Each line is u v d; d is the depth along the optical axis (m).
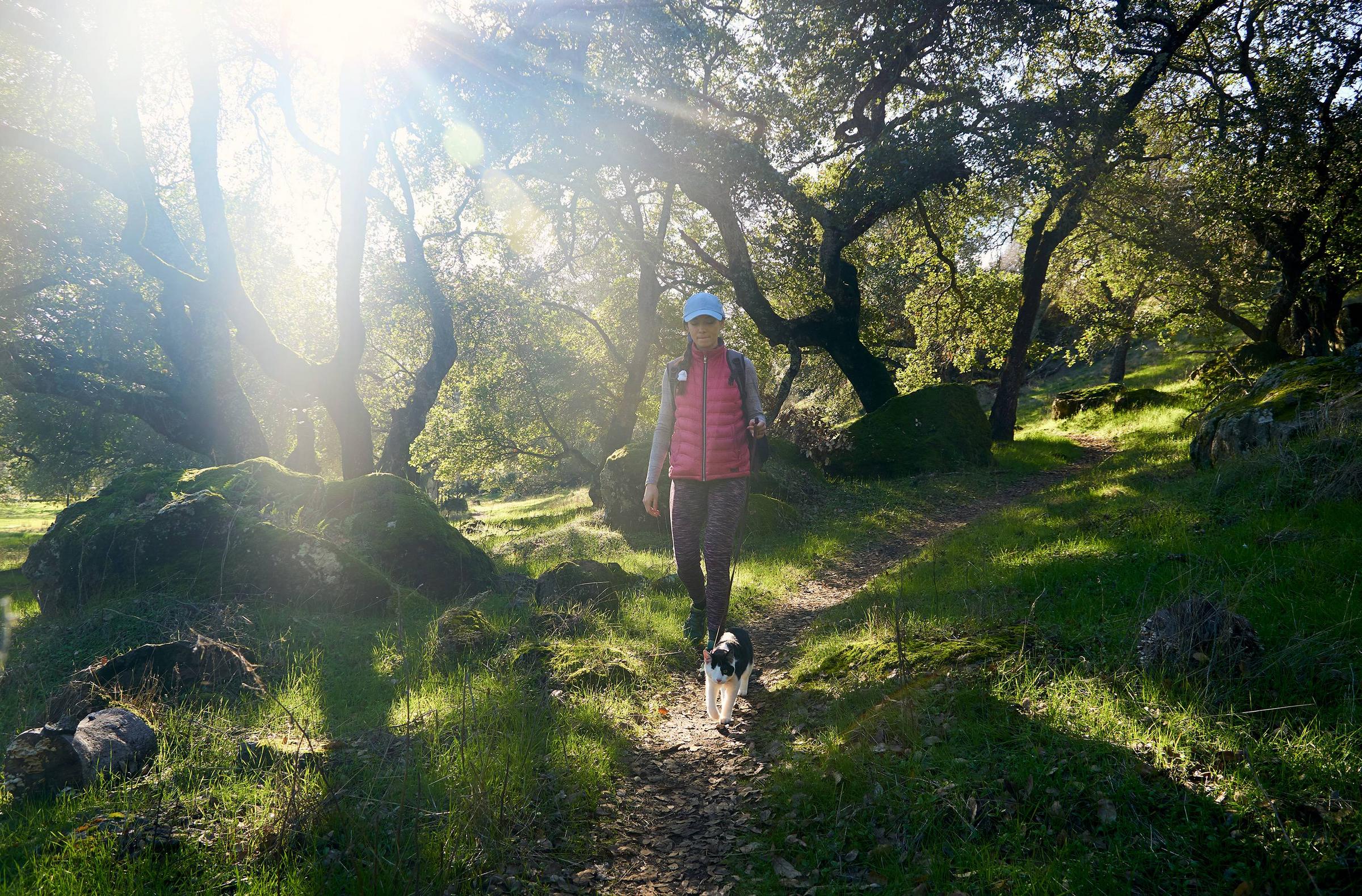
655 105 15.77
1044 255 19.50
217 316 14.32
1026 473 16.05
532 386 24.72
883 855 2.61
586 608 6.30
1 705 4.52
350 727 3.98
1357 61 16.53
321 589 6.67
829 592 7.79
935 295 25.80
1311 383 8.57
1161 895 2.20
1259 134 16.58
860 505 13.57
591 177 16.80
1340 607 3.72
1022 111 15.78
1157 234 18.98
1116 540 6.50
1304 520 5.59
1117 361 34.66
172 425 14.88
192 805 2.94
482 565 8.41
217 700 4.25
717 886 2.68
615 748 3.80
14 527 40.41
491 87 14.98
